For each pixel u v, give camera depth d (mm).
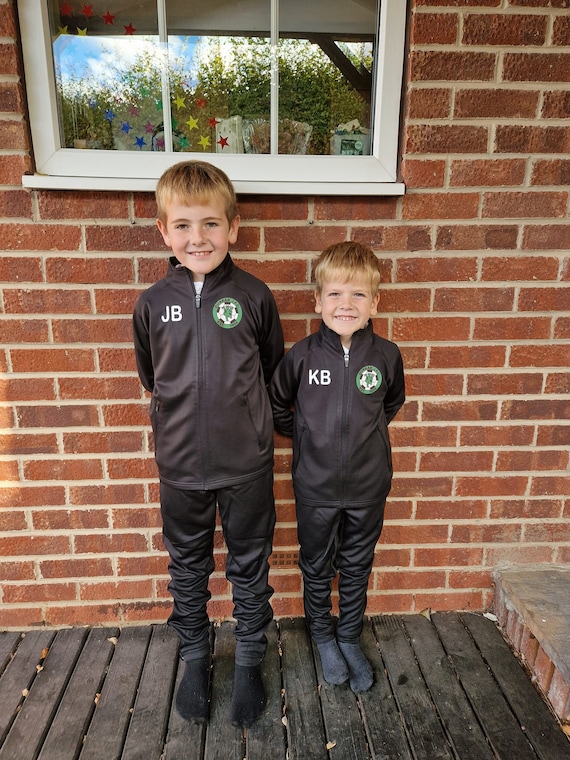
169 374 1587
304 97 1800
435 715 1684
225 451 1603
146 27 1732
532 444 1965
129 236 1743
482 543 2045
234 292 1570
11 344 1797
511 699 1733
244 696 1660
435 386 1898
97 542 1972
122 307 1793
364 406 1656
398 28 1655
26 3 1594
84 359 1824
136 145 1794
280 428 1836
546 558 2066
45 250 1735
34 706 1700
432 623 2057
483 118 1700
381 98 1709
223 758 1549
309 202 1745
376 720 1664
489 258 1806
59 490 1919
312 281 1806
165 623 2055
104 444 1893
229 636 1986
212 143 1811
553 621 1770
